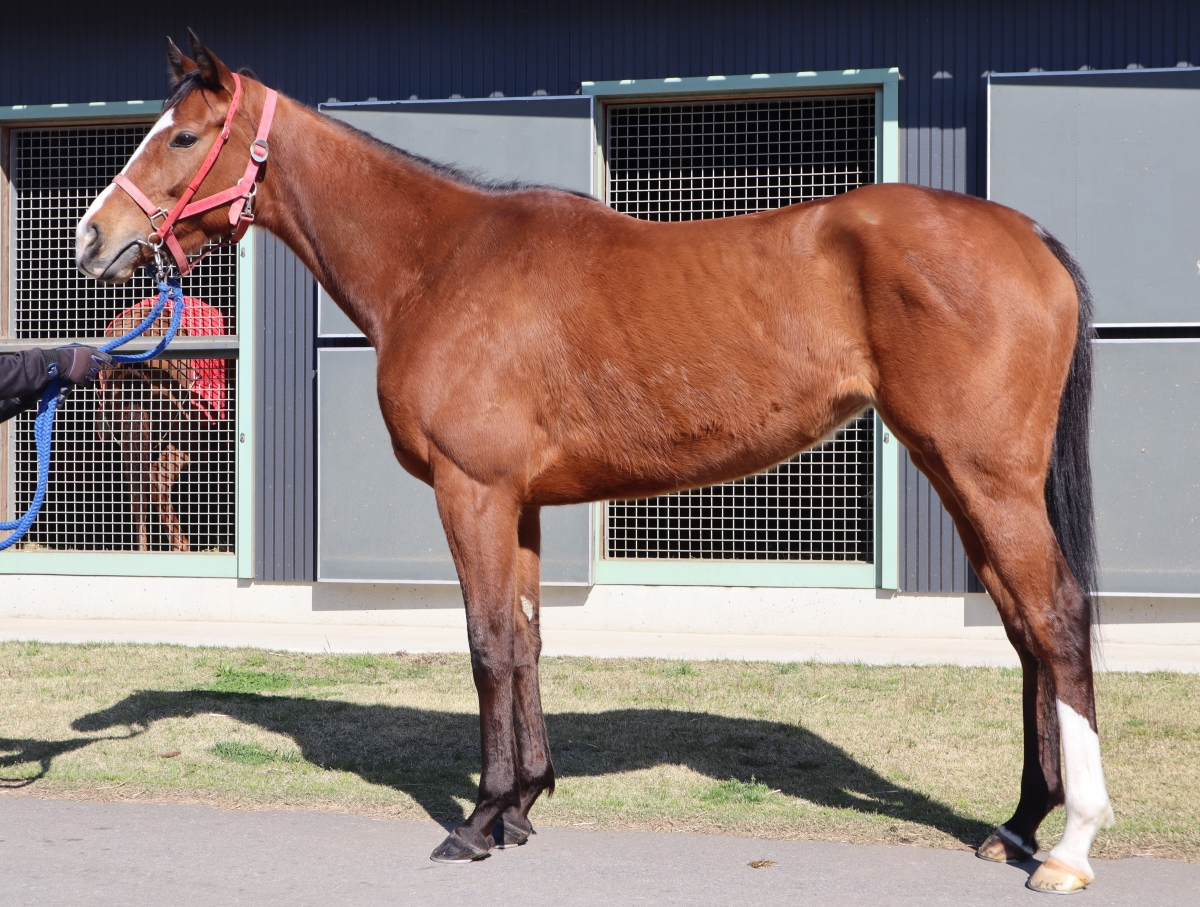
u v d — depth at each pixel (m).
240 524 7.01
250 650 6.04
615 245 3.07
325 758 3.96
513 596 3.06
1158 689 4.94
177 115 3.30
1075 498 2.84
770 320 2.88
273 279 7.00
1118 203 6.02
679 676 5.31
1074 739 2.70
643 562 6.62
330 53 7.04
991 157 6.14
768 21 6.55
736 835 3.16
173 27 7.20
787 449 2.99
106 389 7.32
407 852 3.03
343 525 6.74
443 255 3.20
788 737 4.21
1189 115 5.93
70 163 7.69
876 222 2.81
